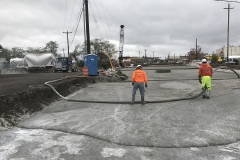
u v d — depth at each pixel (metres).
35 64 37.59
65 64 37.16
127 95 11.43
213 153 4.58
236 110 7.85
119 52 68.38
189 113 7.55
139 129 5.98
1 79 16.00
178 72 30.55
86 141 5.25
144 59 124.94
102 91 13.11
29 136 5.56
